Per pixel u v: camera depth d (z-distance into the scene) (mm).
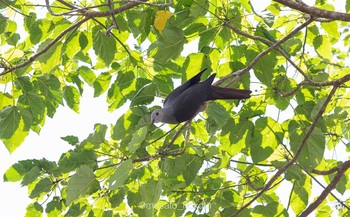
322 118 10867
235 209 10945
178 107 9562
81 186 9406
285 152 11539
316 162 10438
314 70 12102
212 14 10930
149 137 10641
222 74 11414
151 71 12477
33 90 11938
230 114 11477
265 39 10688
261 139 10938
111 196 10805
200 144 10805
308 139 10516
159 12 10500
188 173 10062
